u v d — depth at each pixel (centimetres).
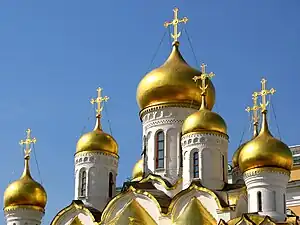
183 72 6519
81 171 6481
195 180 5909
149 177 6262
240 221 5266
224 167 6094
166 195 6094
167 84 6462
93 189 6391
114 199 6022
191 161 6038
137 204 5966
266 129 5731
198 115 6097
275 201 5519
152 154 6431
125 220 5894
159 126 6462
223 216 5597
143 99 6606
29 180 6606
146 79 6594
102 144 6488
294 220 5519
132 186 6031
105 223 5991
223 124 6122
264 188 5544
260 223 5225
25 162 6762
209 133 6041
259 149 5572
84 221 6181
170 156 6356
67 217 6262
